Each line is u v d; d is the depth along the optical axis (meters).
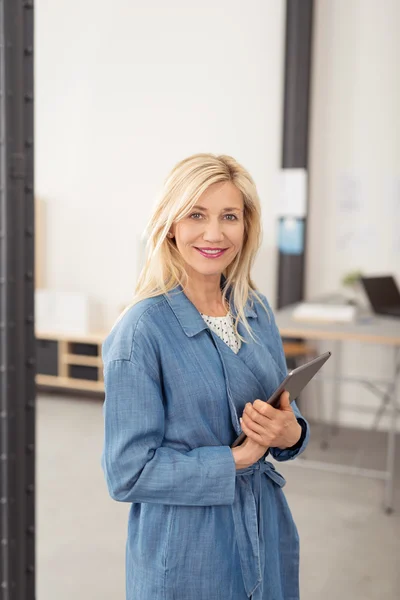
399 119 4.31
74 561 2.74
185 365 1.24
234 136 4.81
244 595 1.26
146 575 1.25
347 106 4.42
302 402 4.71
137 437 1.18
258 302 1.48
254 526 1.28
